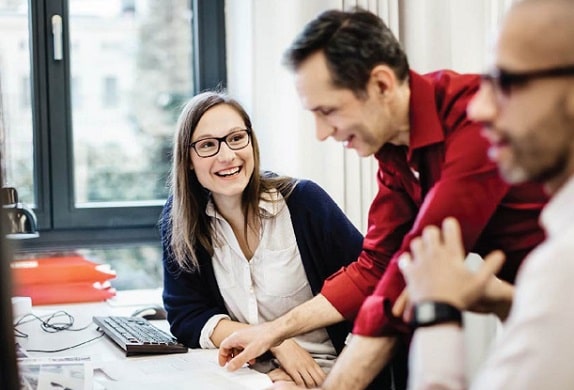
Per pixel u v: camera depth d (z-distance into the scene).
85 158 3.28
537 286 1.03
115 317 2.59
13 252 1.09
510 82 1.08
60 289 2.95
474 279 1.23
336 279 2.07
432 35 3.08
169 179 2.72
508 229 1.68
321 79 1.56
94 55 3.26
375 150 1.66
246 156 2.32
